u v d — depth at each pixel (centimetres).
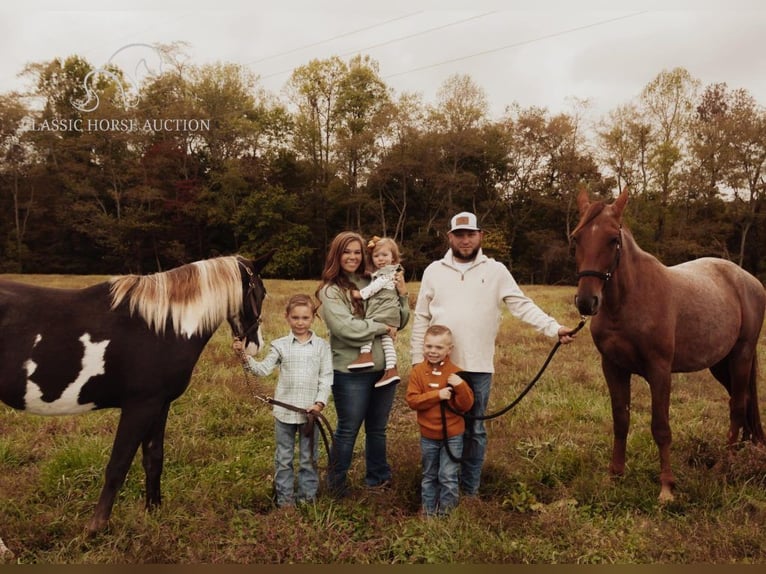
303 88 3719
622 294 364
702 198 3108
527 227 3553
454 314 338
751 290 455
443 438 324
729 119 3014
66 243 3547
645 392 615
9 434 454
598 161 3359
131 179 3591
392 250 354
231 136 3550
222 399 548
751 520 320
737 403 449
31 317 293
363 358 338
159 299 313
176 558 284
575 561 281
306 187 3706
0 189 3431
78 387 298
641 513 344
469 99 3422
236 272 341
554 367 718
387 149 3478
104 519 304
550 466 400
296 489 355
